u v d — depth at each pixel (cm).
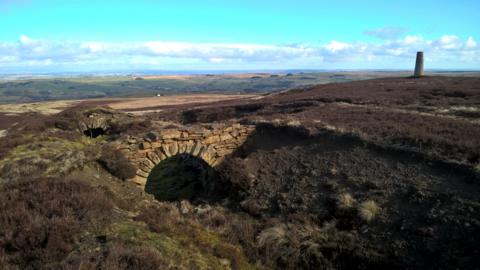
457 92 3312
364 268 1134
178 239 1021
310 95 4244
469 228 1079
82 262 703
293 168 1823
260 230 1374
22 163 1608
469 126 1886
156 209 1320
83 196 1034
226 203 1756
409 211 1259
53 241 781
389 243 1170
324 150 1877
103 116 3266
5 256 746
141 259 767
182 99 8712
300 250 1226
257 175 1875
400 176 1456
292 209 1527
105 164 1659
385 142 1731
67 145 2269
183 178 2275
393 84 4681
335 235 1271
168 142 1858
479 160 1366
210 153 1986
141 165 1791
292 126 2172
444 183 1316
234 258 1065
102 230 916
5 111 6328
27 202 952
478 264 968
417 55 5978
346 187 1521
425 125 1941
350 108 2788
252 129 2238
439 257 1048
